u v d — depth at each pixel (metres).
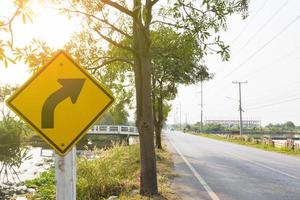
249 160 25.91
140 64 11.50
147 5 10.70
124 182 12.95
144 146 11.35
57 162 4.39
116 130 69.31
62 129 4.41
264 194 12.47
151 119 11.45
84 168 12.89
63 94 4.43
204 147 42.22
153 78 28.16
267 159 27.20
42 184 18.66
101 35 11.16
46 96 4.40
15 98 4.36
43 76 4.41
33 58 4.87
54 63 4.44
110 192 12.17
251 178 16.39
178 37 11.72
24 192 17.03
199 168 19.80
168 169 18.23
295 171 19.42
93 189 12.14
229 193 12.46
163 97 30.83
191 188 13.19
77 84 4.46
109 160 15.80
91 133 68.50
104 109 4.48
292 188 13.80
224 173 17.95
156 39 12.88
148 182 11.29
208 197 11.61
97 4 10.63
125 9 10.38
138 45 11.43
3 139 18.33
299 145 40.22
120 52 14.17
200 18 10.59
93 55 12.26
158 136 32.66
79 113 4.44
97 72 13.71
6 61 4.24
